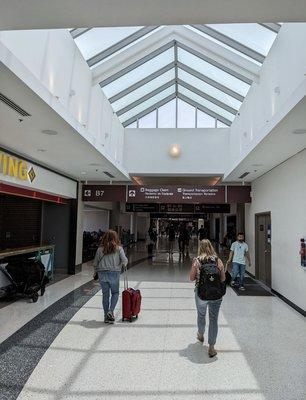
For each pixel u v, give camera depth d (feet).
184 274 37.68
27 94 14.03
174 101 39.91
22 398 10.58
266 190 31.40
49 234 38.09
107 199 39.19
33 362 13.28
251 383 11.76
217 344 15.56
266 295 27.32
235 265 30.37
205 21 10.41
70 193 36.35
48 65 18.10
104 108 30.63
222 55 26.27
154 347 15.01
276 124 17.16
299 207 22.39
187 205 45.19
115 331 17.13
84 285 30.17
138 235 110.52
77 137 20.58
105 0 9.32
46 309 21.42
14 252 24.38
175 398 10.68
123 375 12.23
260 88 24.94
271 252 29.12
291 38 18.28
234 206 54.70
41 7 9.60
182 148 38.01
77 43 23.40
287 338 16.58
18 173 24.45
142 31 25.04
